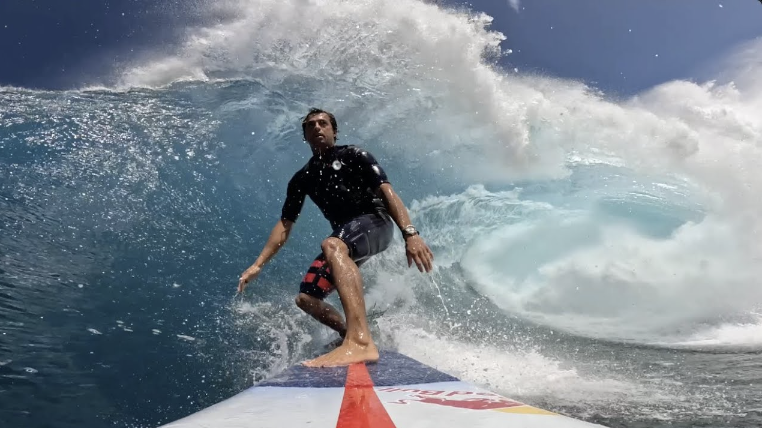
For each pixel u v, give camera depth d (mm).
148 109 5531
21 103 5320
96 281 3137
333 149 3406
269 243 3363
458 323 3615
